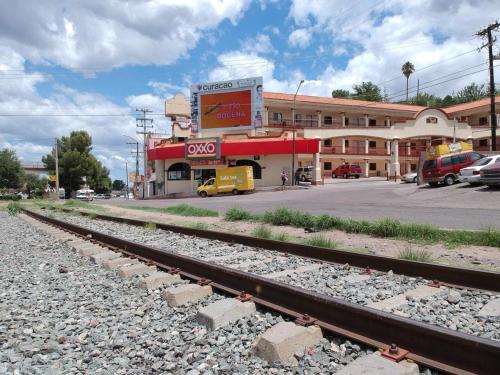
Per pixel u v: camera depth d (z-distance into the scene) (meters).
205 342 4.09
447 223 12.56
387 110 66.88
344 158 61.47
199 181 50.94
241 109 51.44
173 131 57.50
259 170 49.25
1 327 4.85
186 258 6.68
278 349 3.61
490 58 37.88
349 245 9.73
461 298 5.22
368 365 3.26
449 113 72.25
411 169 65.62
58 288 6.60
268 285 4.96
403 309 4.83
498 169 21.92
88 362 3.88
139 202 42.06
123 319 4.98
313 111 63.69
